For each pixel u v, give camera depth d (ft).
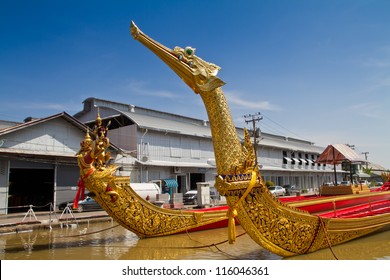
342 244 30.32
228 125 22.48
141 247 33.60
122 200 34.53
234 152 21.93
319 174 194.39
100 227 53.16
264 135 185.26
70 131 85.25
